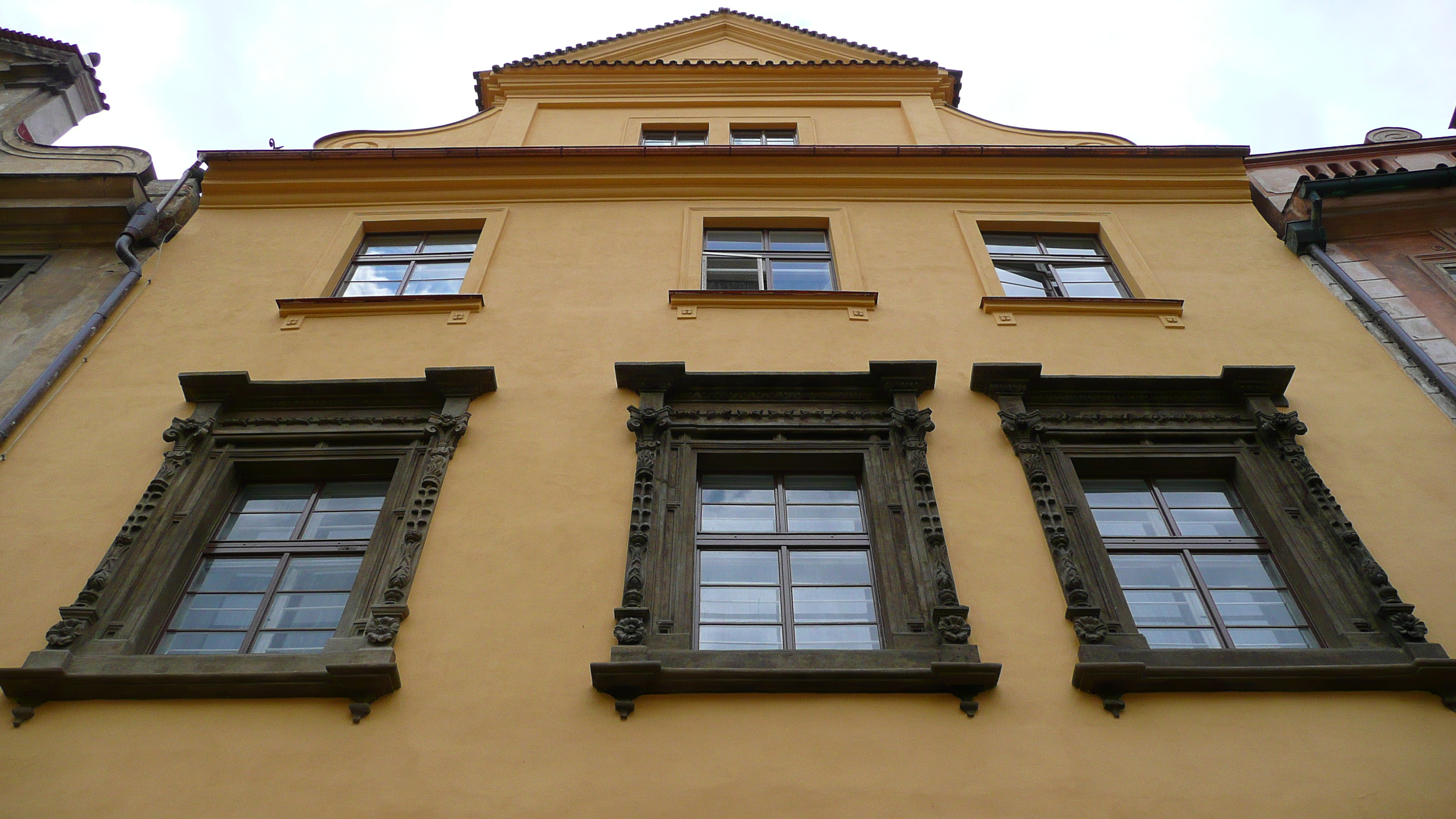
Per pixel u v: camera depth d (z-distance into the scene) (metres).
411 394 8.51
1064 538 7.10
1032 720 6.02
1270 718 6.07
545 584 6.87
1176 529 7.59
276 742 5.95
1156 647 6.72
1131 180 11.80
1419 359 8.87
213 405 8.32
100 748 5.93
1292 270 10.45
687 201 11.56
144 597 6.82
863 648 6.72
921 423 7.99
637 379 8.45
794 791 5.63
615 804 5.57
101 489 7.74
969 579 6.89
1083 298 9.95
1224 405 8.45
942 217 11.32
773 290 9.82
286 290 10.16
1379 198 10.91
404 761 5.82
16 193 11.10
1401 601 6.70
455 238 11.34
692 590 6.94
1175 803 5.60
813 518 7.66
